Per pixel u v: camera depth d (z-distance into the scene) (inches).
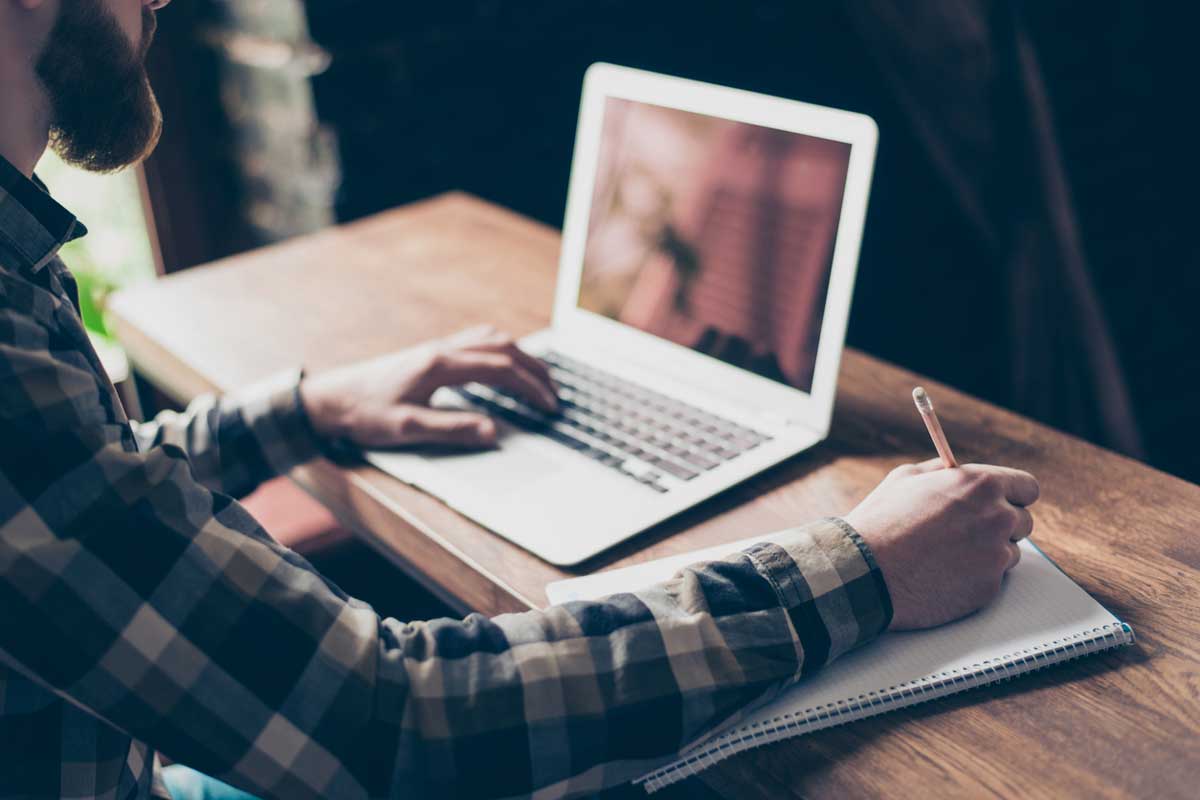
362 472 36.2
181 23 73.0
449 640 24.5
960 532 27.5
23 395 21.9
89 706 22.3
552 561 30.9
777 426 37.1
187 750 22.7
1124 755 23.6
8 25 24.5
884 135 94.9
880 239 99.0
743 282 38.1
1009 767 23.6
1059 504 32.9
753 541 31.6
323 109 70.1
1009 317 93.7
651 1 87.3
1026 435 37.0
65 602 21.6
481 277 50.1
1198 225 82.6
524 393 38.2
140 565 22.3
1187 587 28.8
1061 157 86.5
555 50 82.7
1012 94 86.7
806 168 36.0
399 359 38.6
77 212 73.4
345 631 23.6
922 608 26.9
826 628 25.8
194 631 22.5
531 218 87.1
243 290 49.1
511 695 23.7
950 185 92.7
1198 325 85.3
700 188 39.1
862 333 103.3
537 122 84.0
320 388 37.9
